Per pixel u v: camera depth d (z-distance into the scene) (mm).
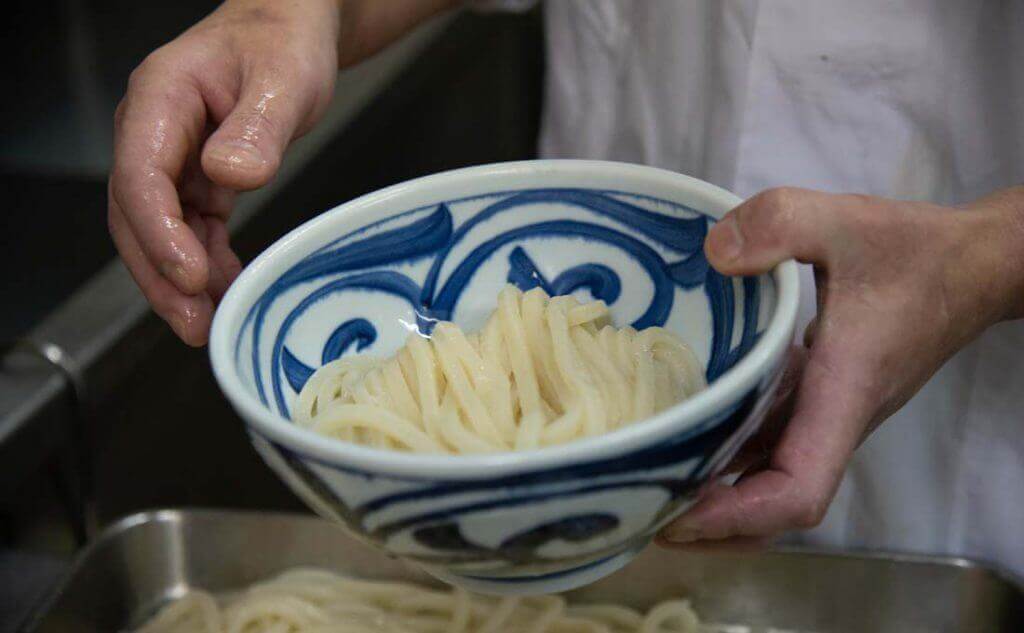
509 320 610
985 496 861
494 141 1874
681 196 605
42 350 947
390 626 858
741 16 838
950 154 817
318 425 568
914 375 646
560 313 610
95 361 965
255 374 561
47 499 995
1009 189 673
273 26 716
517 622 858
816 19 815
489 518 465
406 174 1550
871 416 628
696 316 609
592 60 989
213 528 880
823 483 577
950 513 883
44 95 1586
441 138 1660
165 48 709
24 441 899
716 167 896
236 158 626
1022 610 773
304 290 606
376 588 883
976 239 631
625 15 954
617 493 468
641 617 849
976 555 886
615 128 1001
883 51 805
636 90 958
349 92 1389
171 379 1094
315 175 1265
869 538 921
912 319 618
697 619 845
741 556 831
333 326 623
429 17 995
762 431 650
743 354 552
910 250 608
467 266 652
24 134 1589
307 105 713
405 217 630
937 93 802
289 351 599
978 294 643
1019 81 769
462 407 576
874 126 830
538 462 443
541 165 636
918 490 886
